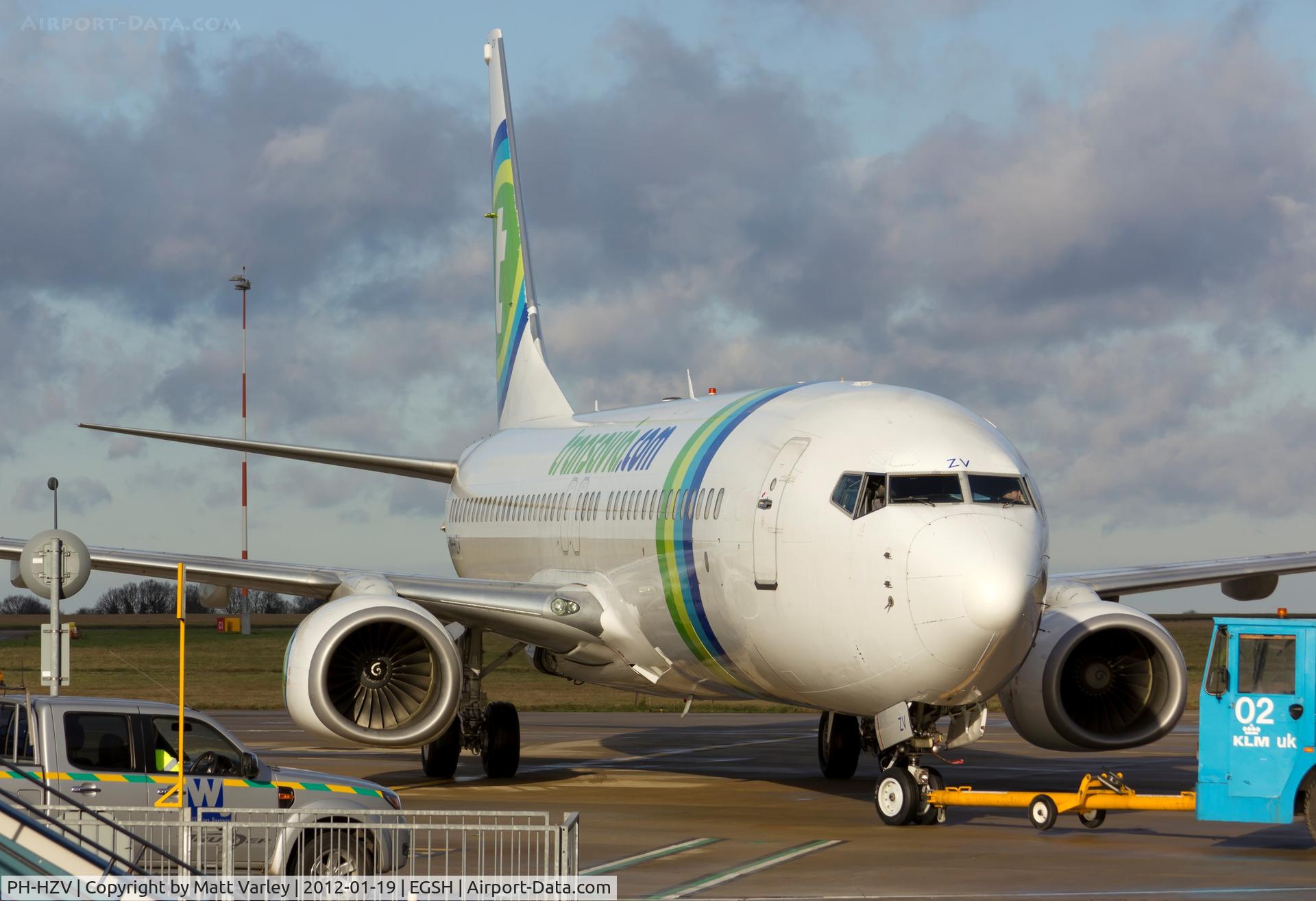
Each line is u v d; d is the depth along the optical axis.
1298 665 26.48
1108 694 32.50
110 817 21.17
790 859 25.19
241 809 21.44
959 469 27.83
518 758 39.59
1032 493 28.31
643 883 22.91
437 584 36.84
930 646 26.47
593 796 35.31
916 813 29.11
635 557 35.31
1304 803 26.81
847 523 27.92
